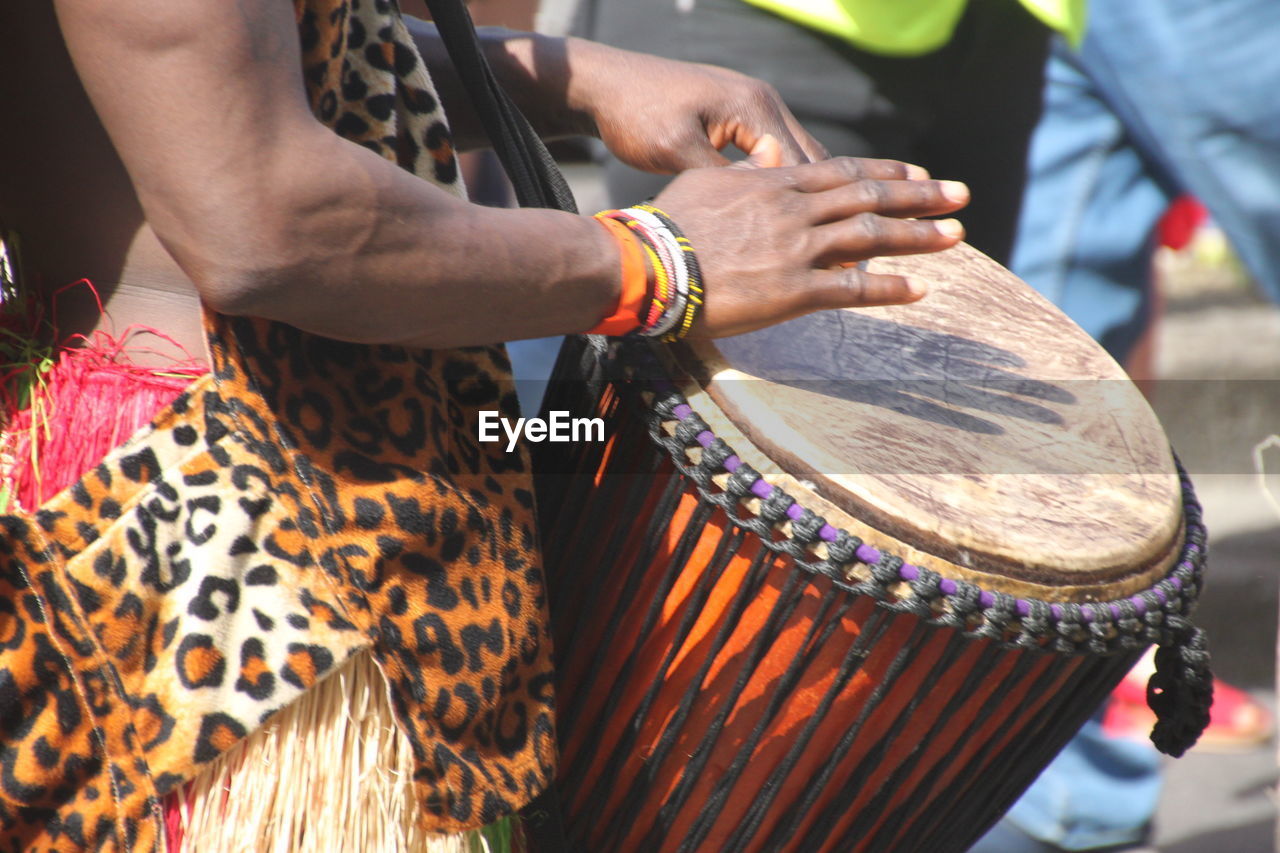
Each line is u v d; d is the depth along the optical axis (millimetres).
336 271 3891
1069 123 10328
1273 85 9969
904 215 4719
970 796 5613
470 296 4141
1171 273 17328
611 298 4441
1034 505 4992
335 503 4316
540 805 5098
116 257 4469
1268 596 11539
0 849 4133
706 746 5176
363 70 4527
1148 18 9875
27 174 4438
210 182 3680
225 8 3605
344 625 4309
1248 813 10250
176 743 4141
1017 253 10633
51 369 4453
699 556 4961
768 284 4520
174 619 4172
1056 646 4781
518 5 9750
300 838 4367
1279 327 15820
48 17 4152
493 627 4625
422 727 4457
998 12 9570
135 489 4160
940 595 4652
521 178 4969
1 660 4035
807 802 5230
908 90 9484
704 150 5871
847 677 4906
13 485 4344
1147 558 5016
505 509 4816
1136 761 9742
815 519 4672
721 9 9188
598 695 5324
